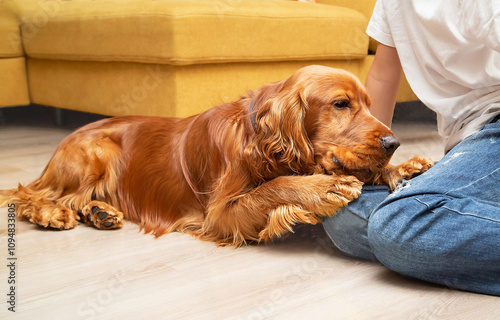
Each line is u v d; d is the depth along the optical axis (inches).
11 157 103.9
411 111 165.8
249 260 56.4
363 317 43.6
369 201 53.5
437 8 53.0
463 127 56.1
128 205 69.9
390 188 57.5
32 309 44.9
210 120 64.3
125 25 102.7
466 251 45.9
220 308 45.3
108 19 105.7
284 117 56.1
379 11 63.0
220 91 105.3
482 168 49.5
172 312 44.6
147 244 61.3
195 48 97.5
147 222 67.3
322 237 63.1
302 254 58.1
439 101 57.1
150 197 68.2
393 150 53.6
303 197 54.7
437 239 46.6
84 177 69.5
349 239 54.8
